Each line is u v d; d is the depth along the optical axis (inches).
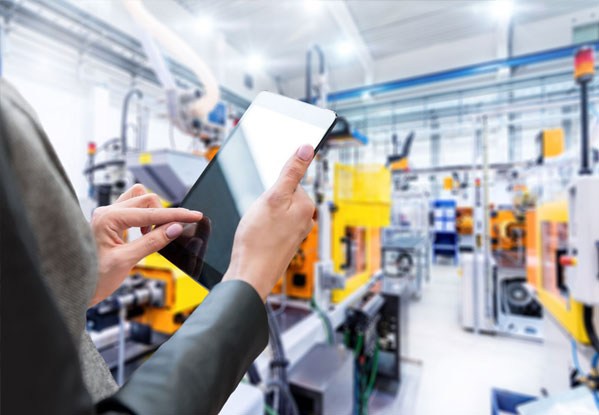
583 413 37.3
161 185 61.2
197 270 14.0
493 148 282.0
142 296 43.3
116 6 96.2
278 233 11.3
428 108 258.2
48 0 96.7
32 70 114.0
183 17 111.6
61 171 8.3
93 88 130.3
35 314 5.7
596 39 111.9
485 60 148.3
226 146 16.1
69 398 6.2
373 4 81.0
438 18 86.7
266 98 17.6
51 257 7.0
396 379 93.2
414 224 263.9
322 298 78.6
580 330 50.3
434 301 174.7
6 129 6.4
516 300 142.8
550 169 111.9
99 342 56.5
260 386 42.7
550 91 213.8
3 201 5.5
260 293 10.4
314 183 85.4
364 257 113.5
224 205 14.7
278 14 107.4
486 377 95.3
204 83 67.5
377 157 330.3
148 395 7.3
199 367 8.1
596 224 43.5
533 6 76.4
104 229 14.0
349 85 194.4
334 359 60.1
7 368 5.6
